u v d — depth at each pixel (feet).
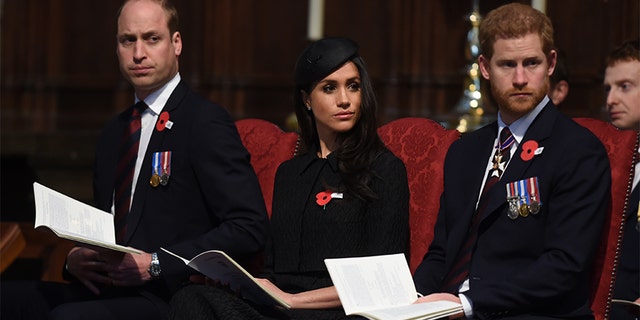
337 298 38.34
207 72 88.79
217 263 35.60
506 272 37.01
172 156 42.27
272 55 87.66
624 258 43.50
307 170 41.63
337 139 41.47
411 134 44.24
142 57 42.45
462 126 60.18
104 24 92.07
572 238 35.63
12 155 84.64
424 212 42.45
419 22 82.94
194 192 42.11
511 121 38.58
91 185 82.48
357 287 34.63
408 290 35.76
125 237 41.88
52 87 92.89
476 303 35.22
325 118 40.60
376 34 84.28
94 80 92.07
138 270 40.32
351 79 40.55
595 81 75.66
